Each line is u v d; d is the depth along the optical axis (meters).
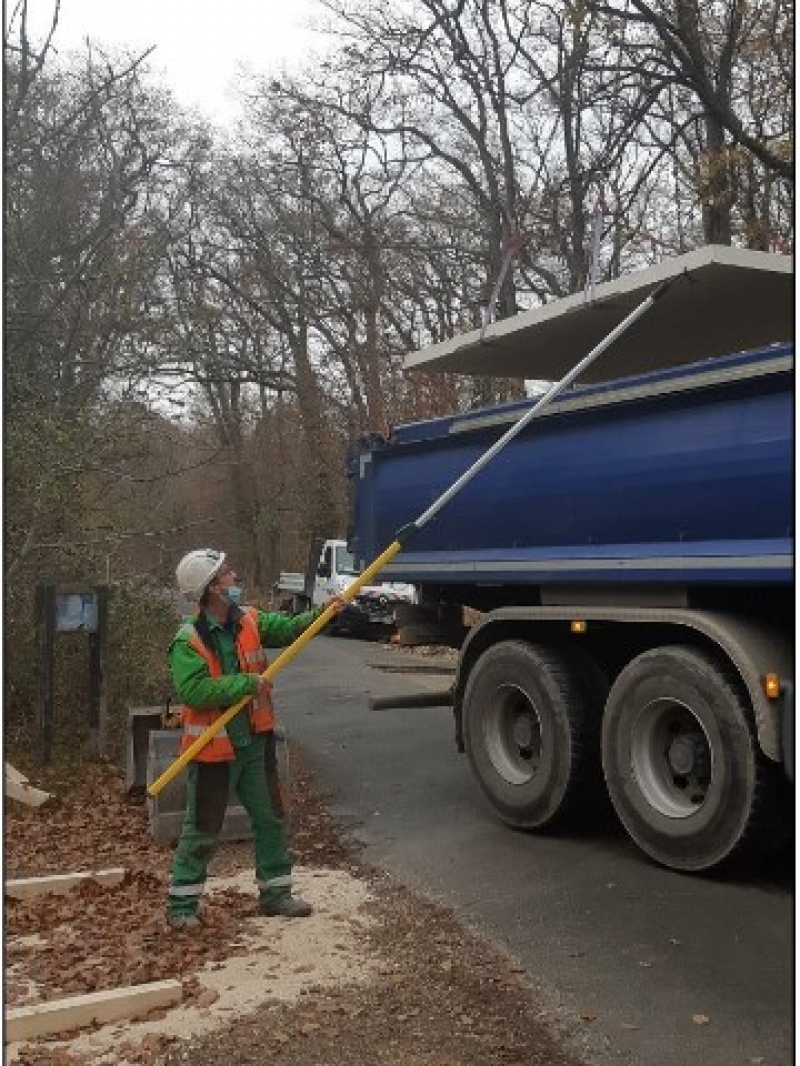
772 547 5.20
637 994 4.29
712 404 5.58
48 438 9.57
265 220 32.34
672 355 7.73
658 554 5.83
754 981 4.37
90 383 11.52
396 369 26.64
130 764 7.57
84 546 9.83
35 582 9.59
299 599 23.20
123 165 13.96
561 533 6.57
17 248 11.23
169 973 4.50
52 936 4.98
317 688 13.94
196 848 5.09
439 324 27.09
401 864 6.23
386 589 20.42
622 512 6.11
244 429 36.25
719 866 5.61
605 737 6.19
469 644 7.40
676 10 15.77
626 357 7.84
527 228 21.06
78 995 4.23
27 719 9.24
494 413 7.09
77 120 13.63
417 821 7.19
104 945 4.86
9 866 6.13
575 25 15.91
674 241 18.61
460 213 25.17
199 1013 4.10
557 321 7.00
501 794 6.91
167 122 16.50
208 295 28.05
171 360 12.55
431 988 4.36
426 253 26.23
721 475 5.48
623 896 5.44
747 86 16.14
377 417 27.50
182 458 14.48
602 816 6.91
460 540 7.43
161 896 5.58
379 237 28.14
